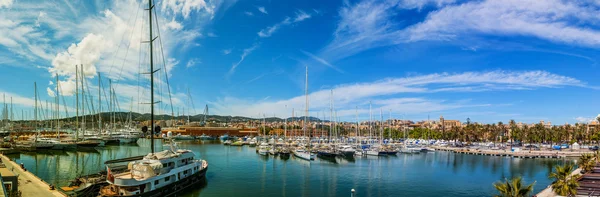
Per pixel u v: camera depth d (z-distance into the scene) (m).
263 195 65.44
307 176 86.00
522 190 36.19
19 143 129.38
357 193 68.50
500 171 101.94
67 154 125.25
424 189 73.31
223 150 156.12
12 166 78.56
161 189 57.19
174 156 62.62
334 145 149.12
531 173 98.75
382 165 109.25
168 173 59.66
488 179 86.75
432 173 94.56
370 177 86.06
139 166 56.81
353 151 136.12
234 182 76.81
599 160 102.38
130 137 175.38
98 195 55.06
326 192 68.94
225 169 96.00
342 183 78.00
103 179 61.12
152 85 66.88
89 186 56.41
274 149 134.50
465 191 71.94
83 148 137.38
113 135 173.88
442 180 83.81
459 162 123.00
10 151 120.56
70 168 92.56
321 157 125.94
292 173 90.19
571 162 126.62
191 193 65.31
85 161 106.75
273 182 77.69
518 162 126.00
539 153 150.12
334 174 89.56
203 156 129.25
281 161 115.00
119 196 52.16
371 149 143.88
